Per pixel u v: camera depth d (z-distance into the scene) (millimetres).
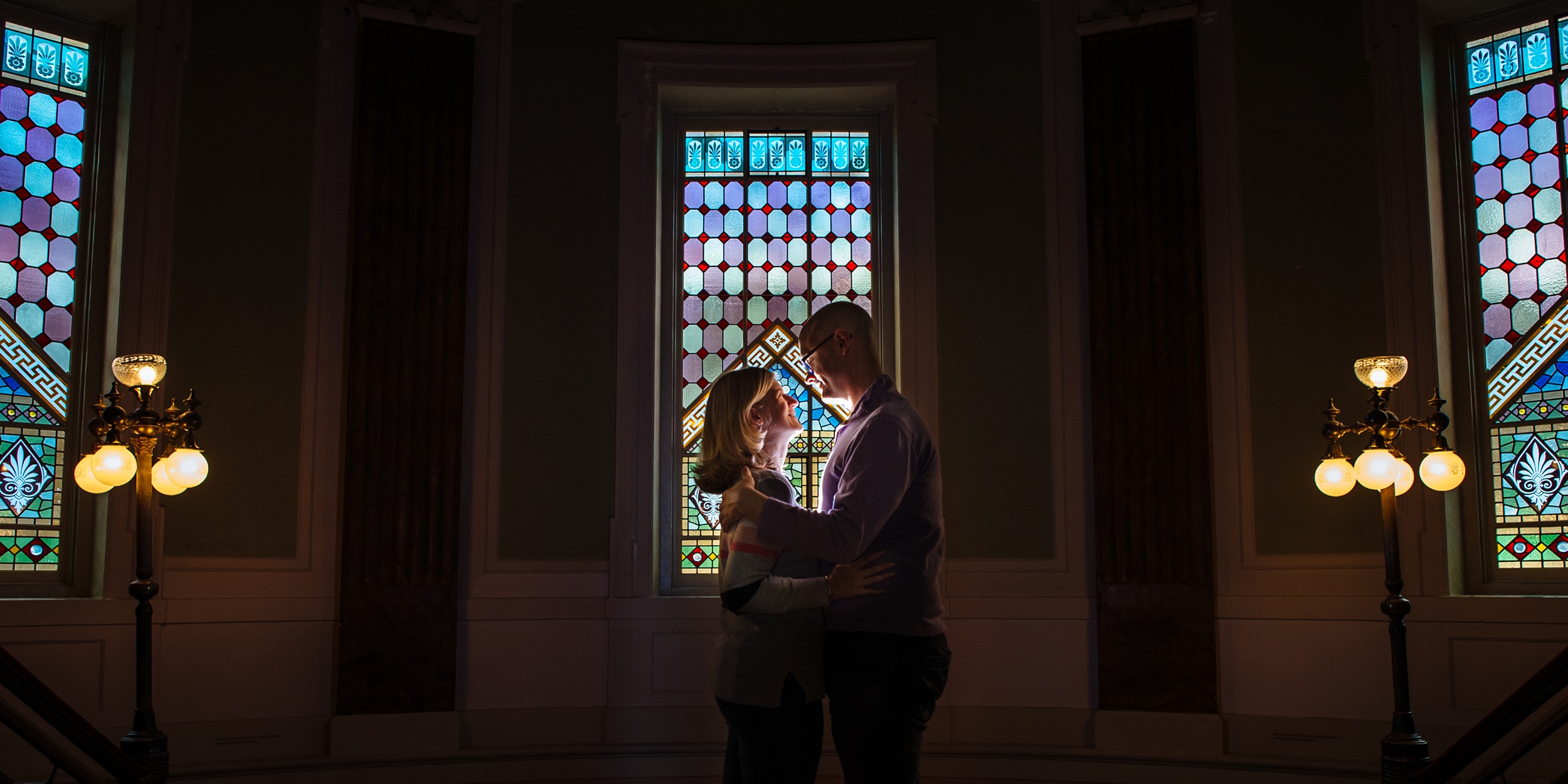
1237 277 4578
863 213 5207
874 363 2787
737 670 2402
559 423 4730
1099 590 4516
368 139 4605
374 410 4473
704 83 4984
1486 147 4438
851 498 2387
